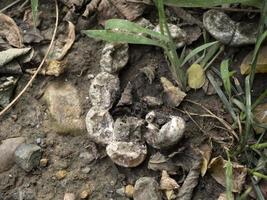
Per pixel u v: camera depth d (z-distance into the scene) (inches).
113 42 23.8
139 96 23.8
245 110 22.7
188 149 23.0
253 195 22.4
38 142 23.6
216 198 22.5
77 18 25.1
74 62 24.5
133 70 24.2
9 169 23.3
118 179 23.0
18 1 25.6
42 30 25.2
